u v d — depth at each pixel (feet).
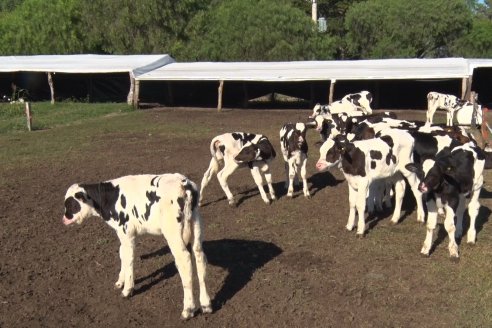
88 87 132.36
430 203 28.91
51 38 163.32
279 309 23.82
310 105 115.85
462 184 28.43
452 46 170.91
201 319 23.17
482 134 59.57
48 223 35.94
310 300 24.61
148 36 157.79
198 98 129.18
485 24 176.14
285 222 35.04
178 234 22.09
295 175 41.34
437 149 34.94
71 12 162.30
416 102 120.67
